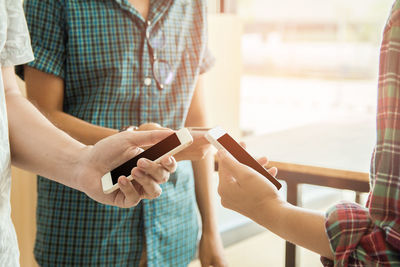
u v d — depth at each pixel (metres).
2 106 0.79
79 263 1.27
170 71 1.30
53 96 1.24
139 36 1.25
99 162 0.89
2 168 0.79
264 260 2.36
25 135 0.92
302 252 2.54
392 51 0.60
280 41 4.73
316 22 4.57
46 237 1.29
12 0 0.90
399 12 0.60
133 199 0.86
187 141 0.80
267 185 0.72
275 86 5.24
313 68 4.89
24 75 1.27
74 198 1.26
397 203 0.59
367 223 0.62
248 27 4.40
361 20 4.40
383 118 0.61
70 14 1.21
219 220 2.38
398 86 0.60
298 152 1.62
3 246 0.78
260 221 0.72
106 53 1.23
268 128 4.42
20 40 0.92
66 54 1.25
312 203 2.85
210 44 2.14
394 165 0.59
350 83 4.72
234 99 2.28
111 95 1.25
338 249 0.62
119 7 1.23
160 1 1.29
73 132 1.20
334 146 1.72
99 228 1.25
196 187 1.44
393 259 0.58
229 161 0.75
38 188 1.33
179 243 1.35
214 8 2.67
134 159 0.85
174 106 1.32
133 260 1.29
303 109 5.06
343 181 1.37
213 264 1.41
